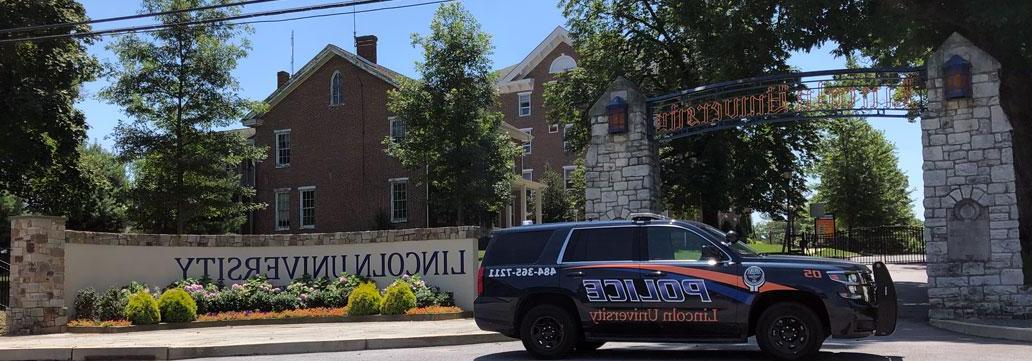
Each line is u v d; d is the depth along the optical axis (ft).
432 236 61.05
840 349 37.17
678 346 40.57
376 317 55.06
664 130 61.72
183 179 95.35
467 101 104.42
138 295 54.85
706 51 70.59
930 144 51.19
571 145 104.63
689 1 71.46
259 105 99.50
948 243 50.19
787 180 94.32
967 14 57.47
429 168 108.68
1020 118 62.59
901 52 69.97
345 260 62.95
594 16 98.58
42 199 98.73
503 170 108.06
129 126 94.38
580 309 35.06
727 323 33.01
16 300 53.26
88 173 99.76
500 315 36.32
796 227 202.18
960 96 50.01
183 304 55.52
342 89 132.26
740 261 33.30
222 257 63.26
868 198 168.86
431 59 105.70
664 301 33.88
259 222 134.72
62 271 54.95
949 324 47.75
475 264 60.08
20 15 83.05
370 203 128.16
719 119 59.41
